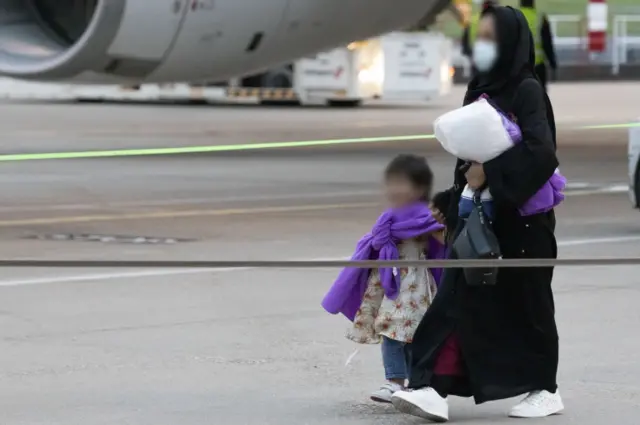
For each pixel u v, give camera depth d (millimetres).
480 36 14023
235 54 34969
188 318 19906
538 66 44469
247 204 33750
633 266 24609
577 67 112562
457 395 14281
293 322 19641
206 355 17578
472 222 13922
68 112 73688
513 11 13992
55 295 21688
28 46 32688
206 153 48375
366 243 14992
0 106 80375
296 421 14445
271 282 22906
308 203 33906
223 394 15609
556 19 115375
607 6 122188
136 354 17609
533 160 13742
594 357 17422
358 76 77938
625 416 14586
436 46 79875
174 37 32781
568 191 36562
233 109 77188
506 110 14008
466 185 14406
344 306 15188
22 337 18594
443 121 13922
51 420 14453
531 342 14148
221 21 33438
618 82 110500
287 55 36812
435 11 40188
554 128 14266
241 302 21156
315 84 78500
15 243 27188
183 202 34188
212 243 27312
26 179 39812
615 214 31891
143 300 21297
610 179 39500
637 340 18438
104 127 60312
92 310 20500
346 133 56094
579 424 14250
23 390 15766
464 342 13977
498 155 13805
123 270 24031
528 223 14148
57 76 32688
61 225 29938
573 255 25594
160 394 15602
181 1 32250
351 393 15695
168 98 83000
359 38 38156
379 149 50094
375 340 15156
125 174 41219
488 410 14961
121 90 83688
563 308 20641
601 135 57312
